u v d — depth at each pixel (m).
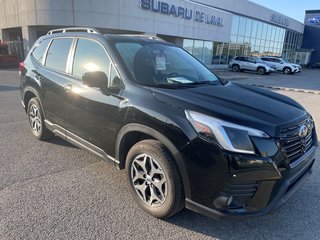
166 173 2.77
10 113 7.11
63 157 4.50
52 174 3.94
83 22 22.78
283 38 51.09
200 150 2.55
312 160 3.24
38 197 3.35
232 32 37.62
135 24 24.53
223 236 2.82
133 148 3.08
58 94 4.14
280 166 2.57
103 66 3.55
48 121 4.63
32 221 2.91
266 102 3.15
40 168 4.10
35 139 5.25
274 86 17.09
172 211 2.85
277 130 2.61
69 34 4.32
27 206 3.16
